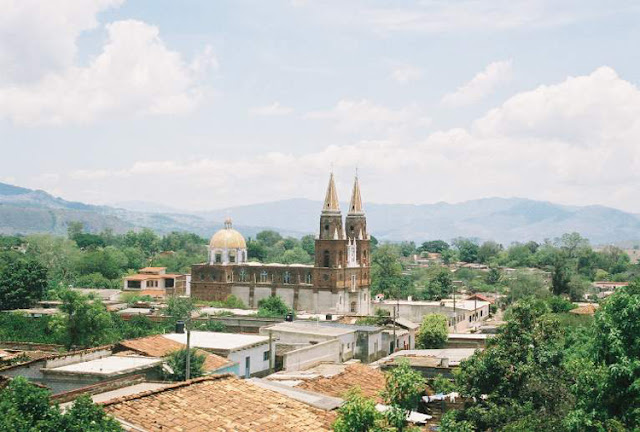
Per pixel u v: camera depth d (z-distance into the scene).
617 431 30.28
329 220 153.38
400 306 134.12
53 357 49.53
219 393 34.72
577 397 34.12
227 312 123.50
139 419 30.38
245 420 32.28
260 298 158.62
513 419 37.78
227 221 168.50
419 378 34.53
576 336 55.03
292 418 33.50
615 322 33.44
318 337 75.31
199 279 162.50
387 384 35.19
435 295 185.50
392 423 32.62
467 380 42.72
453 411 38.97
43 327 96.69
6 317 103.88
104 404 31.03
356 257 160.62
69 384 43.50
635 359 31.62
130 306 132.62
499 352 42.34
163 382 40.03
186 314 106.00
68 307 77.44
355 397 30.98
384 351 87.38
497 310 163.50
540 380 40.28
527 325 44.59
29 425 25.59
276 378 50.44
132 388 37.41
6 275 132.50
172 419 30.98
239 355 58.94
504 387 41.38
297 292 155.50
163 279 177.25
